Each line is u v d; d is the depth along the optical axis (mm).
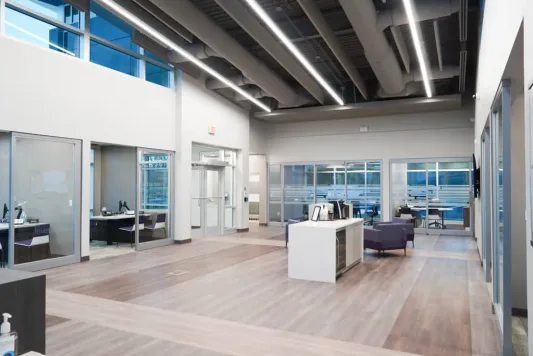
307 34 8109
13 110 6484
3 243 6613
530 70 2031
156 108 9500
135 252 8867
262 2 6895
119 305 4969
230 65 10328
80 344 3758
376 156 13297
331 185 14039
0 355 1472
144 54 9312
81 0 7504
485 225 6234
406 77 9422
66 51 7594
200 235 11469
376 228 8453
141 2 6227
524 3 2189
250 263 7664
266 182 15023
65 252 7465
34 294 1851
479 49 6984
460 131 12164
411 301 5203
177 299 5250
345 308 4895
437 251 9180
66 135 7352
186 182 10297
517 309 4570
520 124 4512
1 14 6375
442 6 5992
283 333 4066
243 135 12773
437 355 3568
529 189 2148
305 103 11656
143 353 3570
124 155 10172
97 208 10438
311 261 6352
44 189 7062
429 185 12625
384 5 6742
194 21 6312
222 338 3926
